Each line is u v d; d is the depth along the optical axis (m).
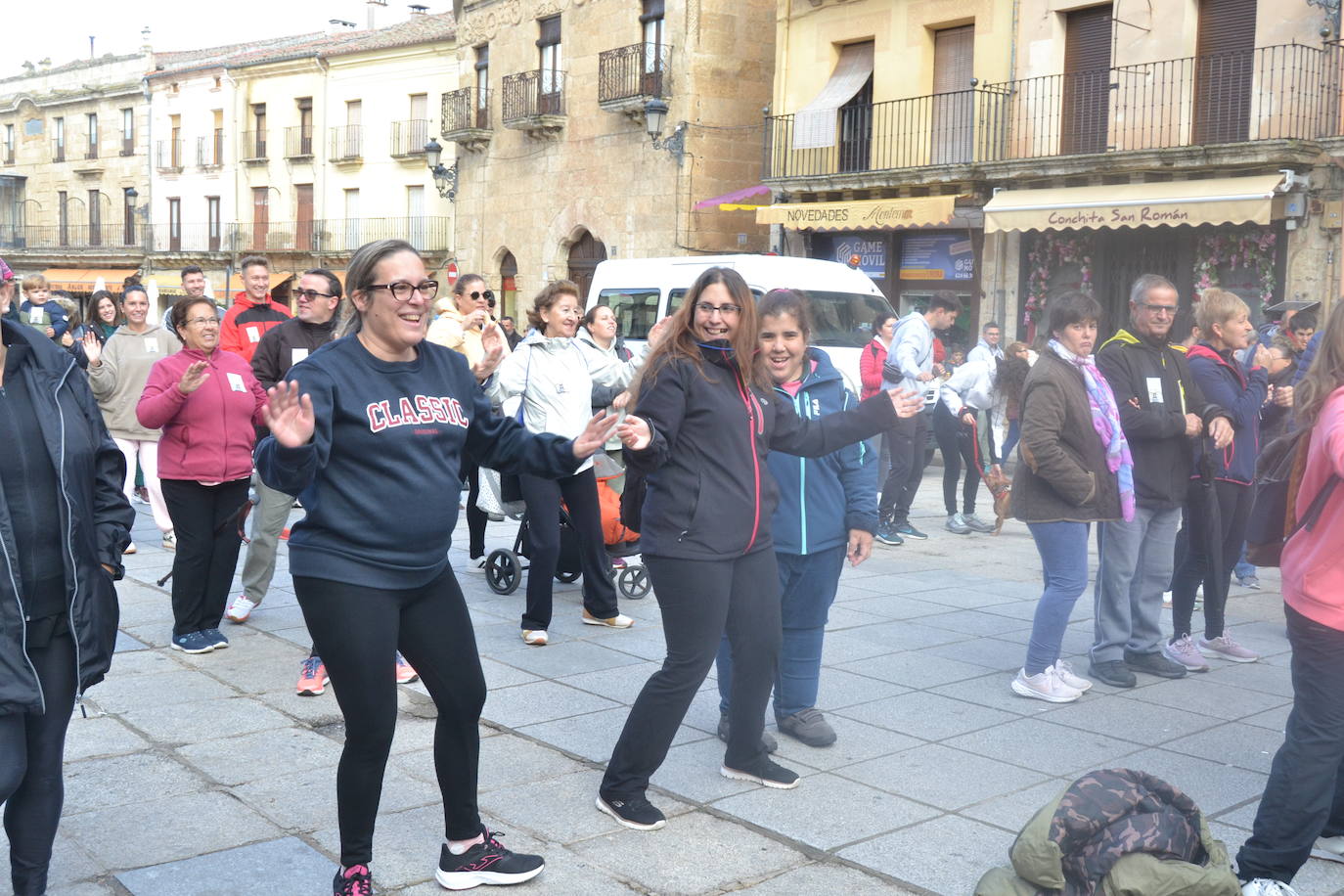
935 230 20.95
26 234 55.50
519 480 7.03
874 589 8.62
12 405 3.35
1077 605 8.18
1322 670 3.68
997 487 11.23
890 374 11.14
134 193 49.50
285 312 8.62
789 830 4.29
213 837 4.19
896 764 4.97
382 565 3.44
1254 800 4.62
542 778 4.80
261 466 3.27
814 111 22.48
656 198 25.59
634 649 6.81
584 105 27.55
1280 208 16.16
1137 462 6.12
